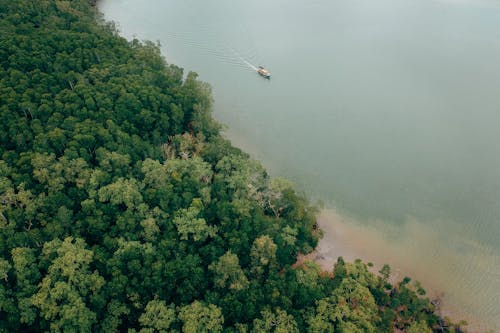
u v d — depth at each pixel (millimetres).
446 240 104125
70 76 116188
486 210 111000
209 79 153375
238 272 81500
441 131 133500
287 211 100312
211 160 108312
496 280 96875
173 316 74250
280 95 147250
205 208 93062
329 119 137875
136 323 77688
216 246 87062
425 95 147875
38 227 85625
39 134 95562
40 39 125812
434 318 84062
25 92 105625
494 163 123188
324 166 121812
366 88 150875
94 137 100625
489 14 199625
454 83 153625
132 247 80938
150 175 94500
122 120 109625
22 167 90312
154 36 173375
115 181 93375
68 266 75125
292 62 163125
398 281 95625
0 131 96000
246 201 93500
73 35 132250
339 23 190500
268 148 127688
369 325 76562
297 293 81438
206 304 77688
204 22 183750
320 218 107750
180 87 125000
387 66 162375
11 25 129375
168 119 115875
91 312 72500
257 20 188750
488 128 134875
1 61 115812
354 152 126375
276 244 89625
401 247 102500
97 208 87750
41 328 72375
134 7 194250
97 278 76000
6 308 70500
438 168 121438
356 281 83875
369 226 106500
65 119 101750
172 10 192375
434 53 170375
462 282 96312
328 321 79188
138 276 79875
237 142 129500
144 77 121625
